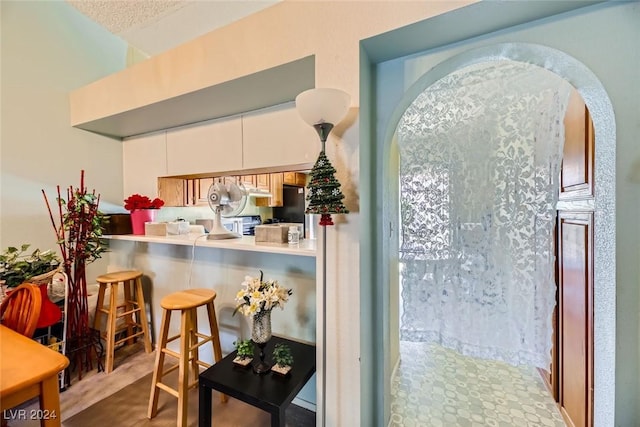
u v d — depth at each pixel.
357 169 1.25
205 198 2.72
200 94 1.69
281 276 1.90
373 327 1.48
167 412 1.74
